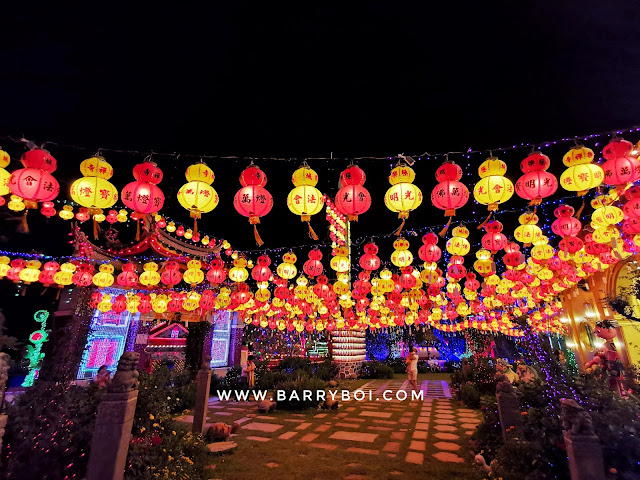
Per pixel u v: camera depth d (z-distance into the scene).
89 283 8.67
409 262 7.28
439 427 7.42
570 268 8.95
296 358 17.78
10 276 8.18
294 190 4.56
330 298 10.31
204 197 4.31
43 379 4.43
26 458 3.67
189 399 9.58
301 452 5.80
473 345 22.72
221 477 4.73
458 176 4.54
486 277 9.67
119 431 3.38
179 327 14.77
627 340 10.96
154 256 13.96
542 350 5.08
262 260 8.22
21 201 5.81
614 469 3.10
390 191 4.67
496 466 4.11
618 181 4.06
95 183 4.24
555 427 3.79
